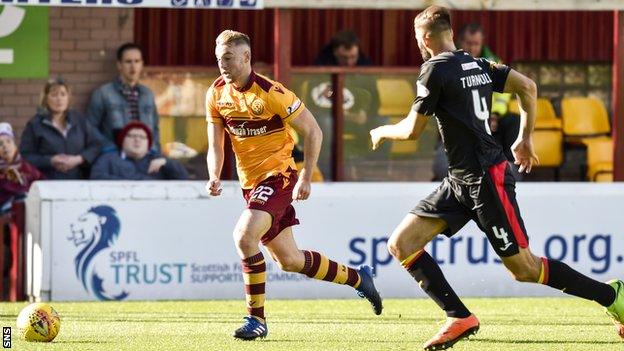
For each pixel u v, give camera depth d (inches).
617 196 1238.9
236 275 1189.7
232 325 949.8
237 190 1187.9
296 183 847.1
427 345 781.3
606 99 1750.7
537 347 816.9
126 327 930.7
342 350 792.3
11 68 1443.2
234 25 1637.6
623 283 823.1
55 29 1477.6
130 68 1398.9
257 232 827.4
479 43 1441.9
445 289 783.7
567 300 1197.1
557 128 1656.0
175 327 933.2
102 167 1331.2
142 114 1412.4
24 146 1330.0
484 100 780.6
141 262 1170.0
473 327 781.9
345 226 1202.6
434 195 797.9
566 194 1230.9
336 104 1530.5
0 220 1187.3
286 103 831.1
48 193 1145.4
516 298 1216.2
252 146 846.5
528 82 800.3
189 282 1179.9
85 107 1491.1
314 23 1664.6
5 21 1437.0
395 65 1685.5
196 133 1509.6
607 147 1658.5
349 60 1530.5
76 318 1000.2
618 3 1337.4
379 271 1208.8
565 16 1736.0
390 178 1547.7
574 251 1233.4
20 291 1185.4
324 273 887.7
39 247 1146.0
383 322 983.0
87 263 1156.5
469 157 775.1
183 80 1504.7
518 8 1322.6
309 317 1024.9
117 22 1496.1
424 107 771.4
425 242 797.2
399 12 1685.5
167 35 1612.9
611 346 823.7
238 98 834.2
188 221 1179.3
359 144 1542.8
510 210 776.9
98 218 1158.3
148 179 1347.2
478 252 1219.9
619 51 1359.5
